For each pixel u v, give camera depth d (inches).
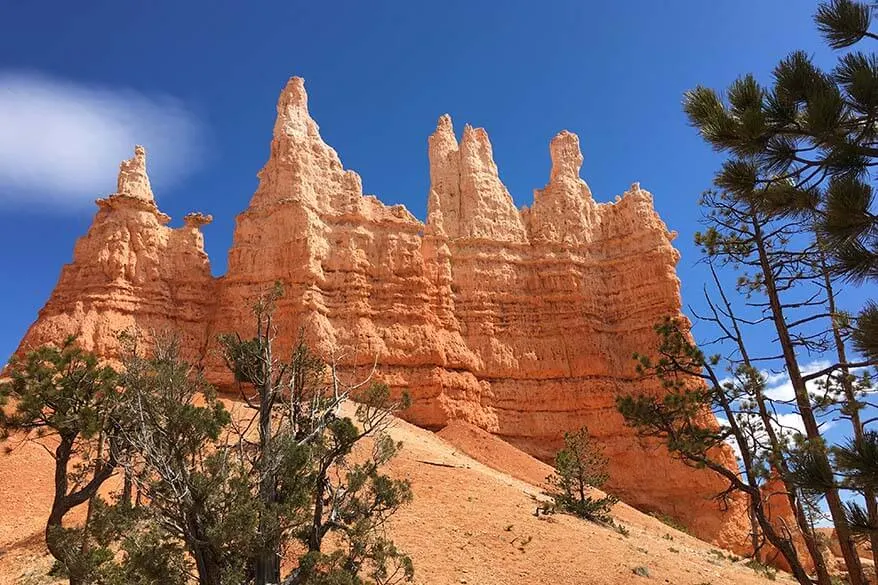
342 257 1961.1
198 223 2000.5
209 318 1872.5
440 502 1069.1
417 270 2015.3
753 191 506.6
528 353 2026.3
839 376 648.4
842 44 473.4
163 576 590.6
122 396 743.1
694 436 709.3
